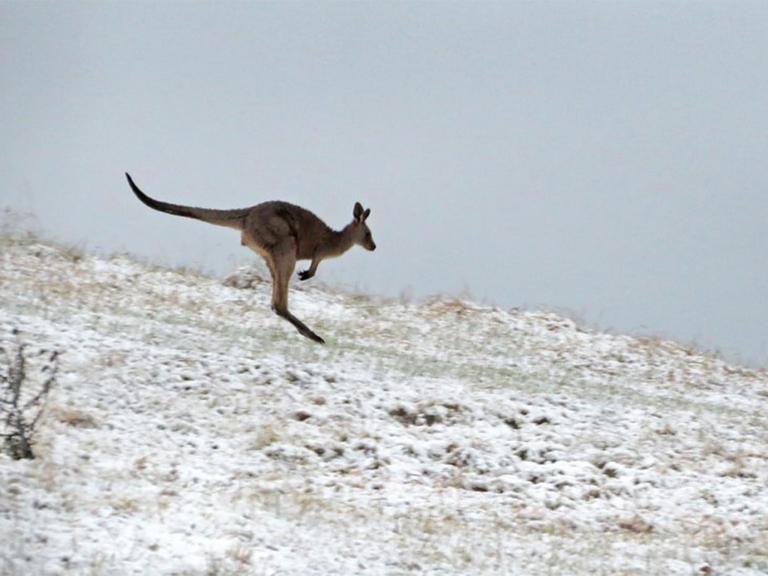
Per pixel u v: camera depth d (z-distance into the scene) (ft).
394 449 176.86
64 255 284.82
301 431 176.76
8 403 148.77
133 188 230.68
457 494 161.38
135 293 263.90
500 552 132.26
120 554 112.78
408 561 123.75
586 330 318.24
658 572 130.11
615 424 205.77
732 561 138.21
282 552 121.08
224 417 177.88
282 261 235.81
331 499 149.07
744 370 301.02
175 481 146.30
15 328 196.95
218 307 268.00
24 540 112.78
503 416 199.11
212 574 110.01
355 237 249.75
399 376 216.33
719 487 176.14
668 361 296.10
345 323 277.64
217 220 234.38
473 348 275.18
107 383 180.24
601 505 164.04
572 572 127.24
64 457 146.30
